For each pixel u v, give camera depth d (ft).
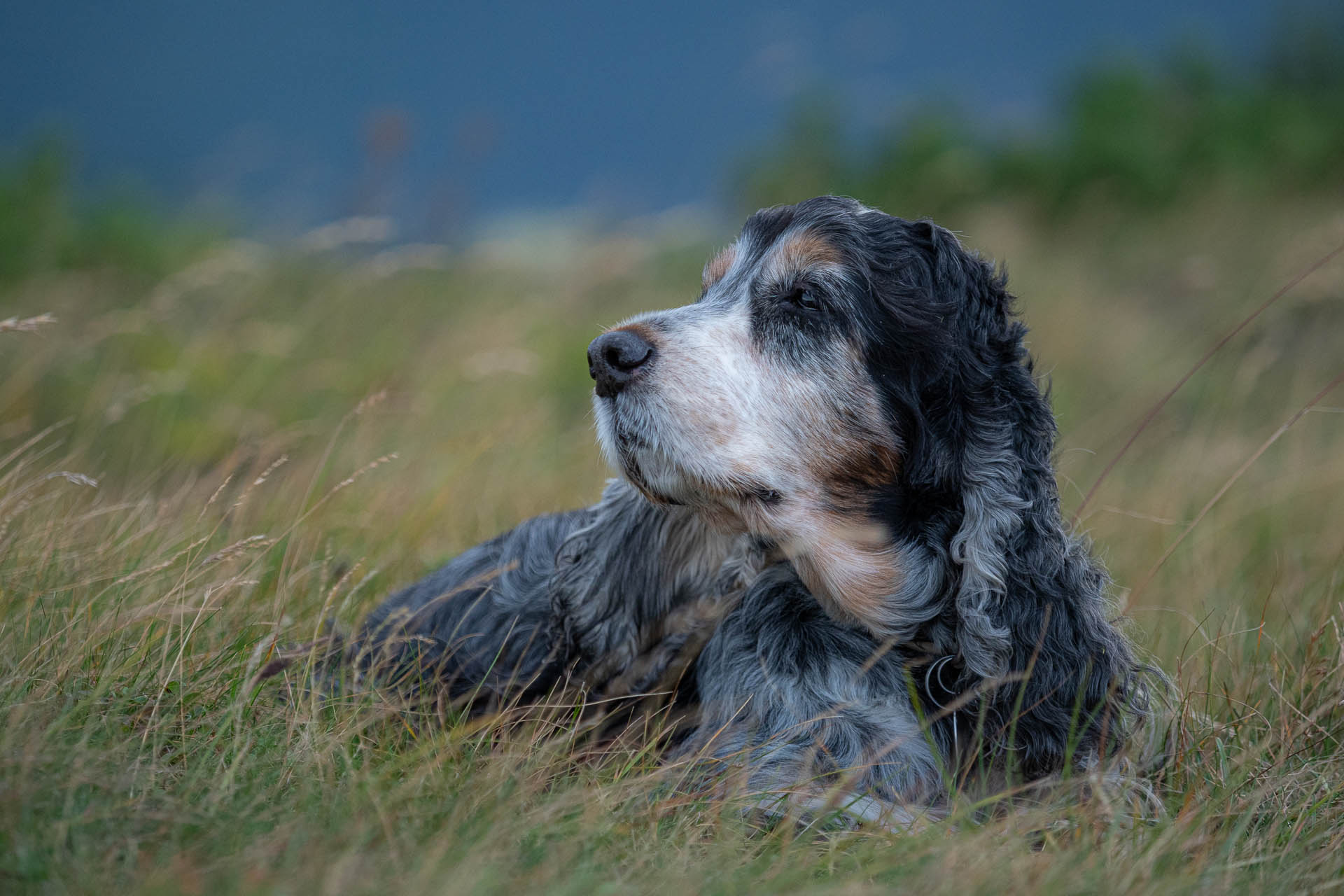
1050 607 19.03
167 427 35.40
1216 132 78.89
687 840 16.61
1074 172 75.72
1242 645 24.11
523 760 18.15
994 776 19.11
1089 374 52.65
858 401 19.34
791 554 19.56
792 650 19.93
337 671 21.48
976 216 71.26
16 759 14.97
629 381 18.90
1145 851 16.69
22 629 19.01
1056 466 22.72
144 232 54.90
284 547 24.56
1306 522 34.12
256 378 40.63
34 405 36.52
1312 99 85.51
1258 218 69.31
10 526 22.09
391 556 27.20
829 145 78.07
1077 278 62.95
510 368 41.75
